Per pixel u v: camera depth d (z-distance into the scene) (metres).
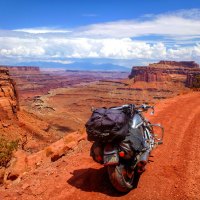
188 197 2.87
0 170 4.93
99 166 3.57
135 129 3.00
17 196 2.92
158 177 3.28
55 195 2.91
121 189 2.90
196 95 10.16
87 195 2.91
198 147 4.15
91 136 2.86
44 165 4.45
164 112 6.52
